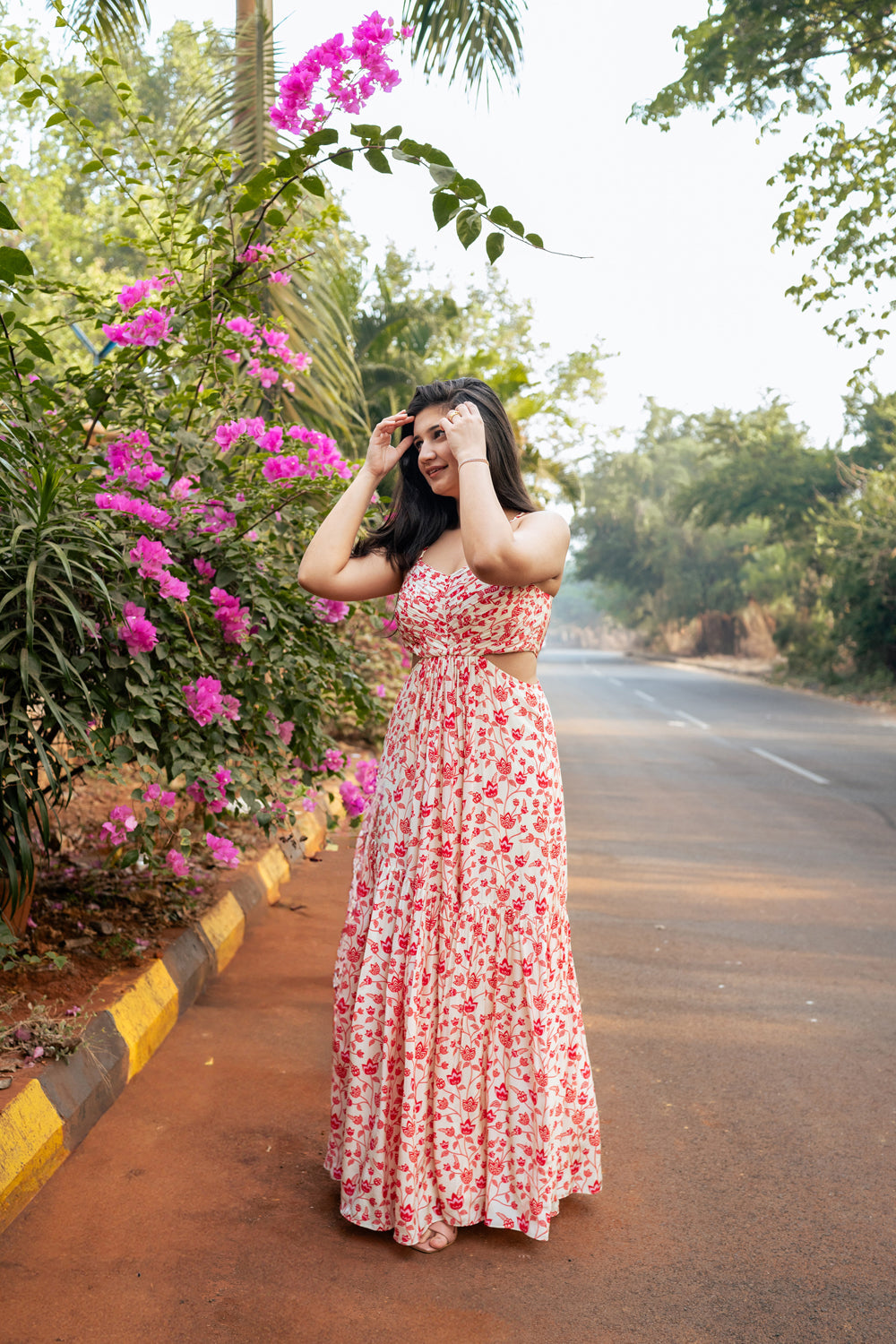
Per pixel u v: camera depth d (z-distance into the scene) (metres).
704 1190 2.62
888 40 12.05
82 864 4.23
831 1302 2.18
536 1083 2.31
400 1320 2.06
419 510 2.57
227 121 6.25
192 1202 2.44
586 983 4.20
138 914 3.91
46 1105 2.56
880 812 8.39
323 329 6.07
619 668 37.69
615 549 48.84
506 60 6.74
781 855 6.76
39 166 15.83
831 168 12.74
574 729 14.90
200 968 3.76
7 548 2.82
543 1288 2.19
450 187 2.71
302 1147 2.73
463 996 2.31
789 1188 2.64
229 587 3.54
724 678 30.73
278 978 3.95
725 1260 2.32
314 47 3.15
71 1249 2.24
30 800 3.01
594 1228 2.43
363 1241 2.34
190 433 3.62
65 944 3.47
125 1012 3.12
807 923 5.17
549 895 2.37
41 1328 1.99
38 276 3.53
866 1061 3.46
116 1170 2.56
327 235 5.63
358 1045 2.35
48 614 3.06
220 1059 3.21
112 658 3.09
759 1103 3.12
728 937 4.90
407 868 2.37
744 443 31.53
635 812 8.27
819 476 29.81
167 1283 2.14
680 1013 3.88
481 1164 2.35
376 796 2.50
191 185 3.96
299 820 5.85
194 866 4.62
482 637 2.36
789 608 34.34
